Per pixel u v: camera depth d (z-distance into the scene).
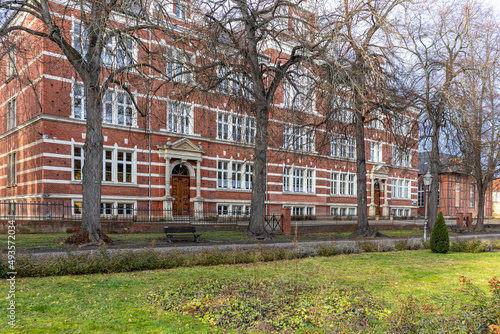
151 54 15.48
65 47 14.55
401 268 12.28
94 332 5.94
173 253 12.02
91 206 14.98
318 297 7.77
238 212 32.09
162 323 6.40
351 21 19.09
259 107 18.61
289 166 36.03
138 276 10.05
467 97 22.05
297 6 19.03
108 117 25.00
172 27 14.64
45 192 21.94
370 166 45.12
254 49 19.22
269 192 33.91
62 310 6.96
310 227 24.72
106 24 13.25
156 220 25.17
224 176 31.97
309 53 18.47
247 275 10.32
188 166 28.98
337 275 10.78
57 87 22.53
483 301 5.79
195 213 28.73
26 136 24.02
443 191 57.62
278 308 7.20
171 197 27.25
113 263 10.61
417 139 27.55
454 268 12.49
